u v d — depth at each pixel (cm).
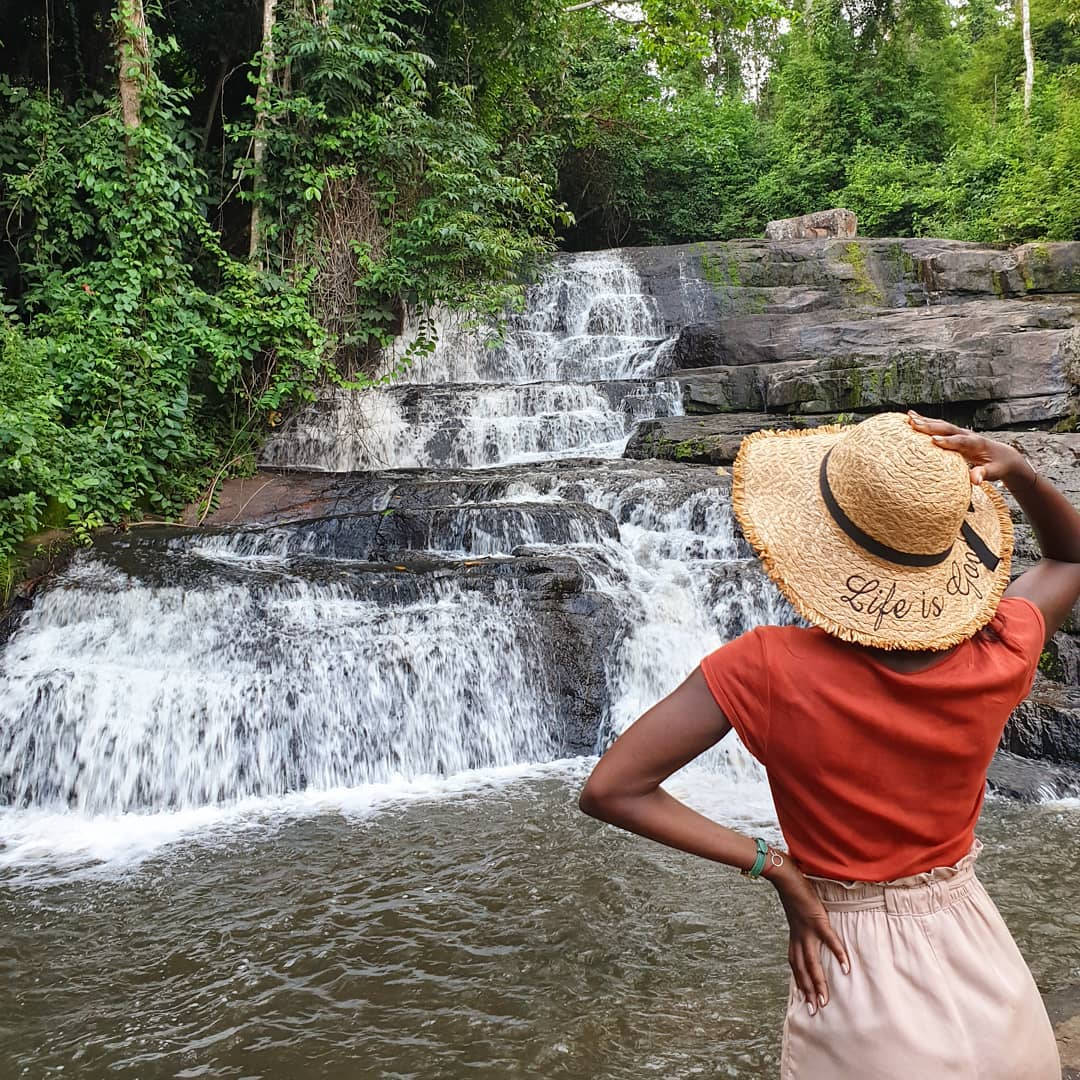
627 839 495
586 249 2328
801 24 2528
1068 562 163
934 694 137
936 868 141
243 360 1136
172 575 743
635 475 944
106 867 482
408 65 1171
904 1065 134
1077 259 1439
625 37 2045
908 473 134
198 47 1320
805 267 1540
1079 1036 285
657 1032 324
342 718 627
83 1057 319
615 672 700
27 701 605
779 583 142
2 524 766
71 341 940
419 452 1128
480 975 365
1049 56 2959
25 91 1027
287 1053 318
